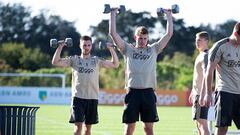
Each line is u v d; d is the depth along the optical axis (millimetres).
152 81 21938
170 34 22234
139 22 119625
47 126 40531
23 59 112375
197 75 24281
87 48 24344
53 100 84188
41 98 84188
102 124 43156
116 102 85250
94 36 120562
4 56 112062
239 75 20047
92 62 24406
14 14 122312
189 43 118625
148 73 21828
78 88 24359
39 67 112812
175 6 22203
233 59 19984
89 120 24625
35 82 99250
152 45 22141
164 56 115562
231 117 20094
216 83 20406
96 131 37094
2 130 22219
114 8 22141
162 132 37031
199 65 24188
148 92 21859
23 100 84000
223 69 20125
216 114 20188
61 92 84438
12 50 112562
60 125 41531
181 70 104125
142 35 21844
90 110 24531
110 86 101438
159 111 66562
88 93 24391
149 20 119375
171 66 104250
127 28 119375
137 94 21844
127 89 21984
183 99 85812
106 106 79375
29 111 22609
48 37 120688
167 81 103000
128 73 21938
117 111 63719
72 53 117000
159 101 85875
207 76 20078
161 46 22109
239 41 19984
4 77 100688
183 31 118938
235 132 27938
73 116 24266
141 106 21906
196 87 24312
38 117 50875
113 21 22078
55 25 122000
